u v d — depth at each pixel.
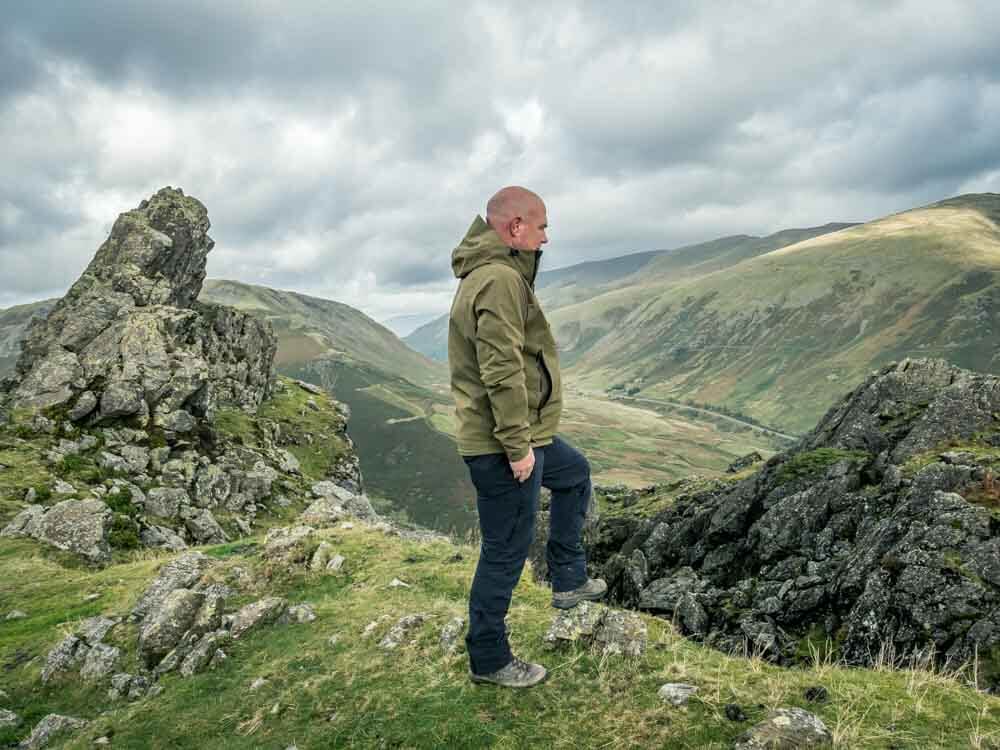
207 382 51.22
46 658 9.45
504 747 4.47
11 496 31.83
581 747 4.31
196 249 73.69
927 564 10.82
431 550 12.03
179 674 7.54
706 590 17.95
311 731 5.36
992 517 11.02
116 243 66.50
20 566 18.36
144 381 47.78
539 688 5.05
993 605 9.71
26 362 53.34
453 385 4.54
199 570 11.13
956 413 16.75
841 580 13.12
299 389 97.88
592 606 5.96
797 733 3.88
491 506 4.56
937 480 13.09
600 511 30.38
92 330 51.91
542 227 4.29
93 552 23.94
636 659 5.27
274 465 61.34
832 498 16.64
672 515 23.77
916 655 9.73
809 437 21.47
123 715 6.75
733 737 4.04
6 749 7.30
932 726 3.94
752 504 18.91
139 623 9.78
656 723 4.35
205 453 48.56
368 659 6.48
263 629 8.21
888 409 19.03
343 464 80.00
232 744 5.56
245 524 43.75
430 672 5.78
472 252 4.28
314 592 10.22
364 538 12.53
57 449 40.25
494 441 4.33
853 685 4.63
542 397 4.50
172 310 57.28
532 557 27.03
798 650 12.49
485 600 4.83
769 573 16.22
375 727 5.13
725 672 4.99
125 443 44.59
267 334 87.88
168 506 38.50
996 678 8.77
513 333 4.06
